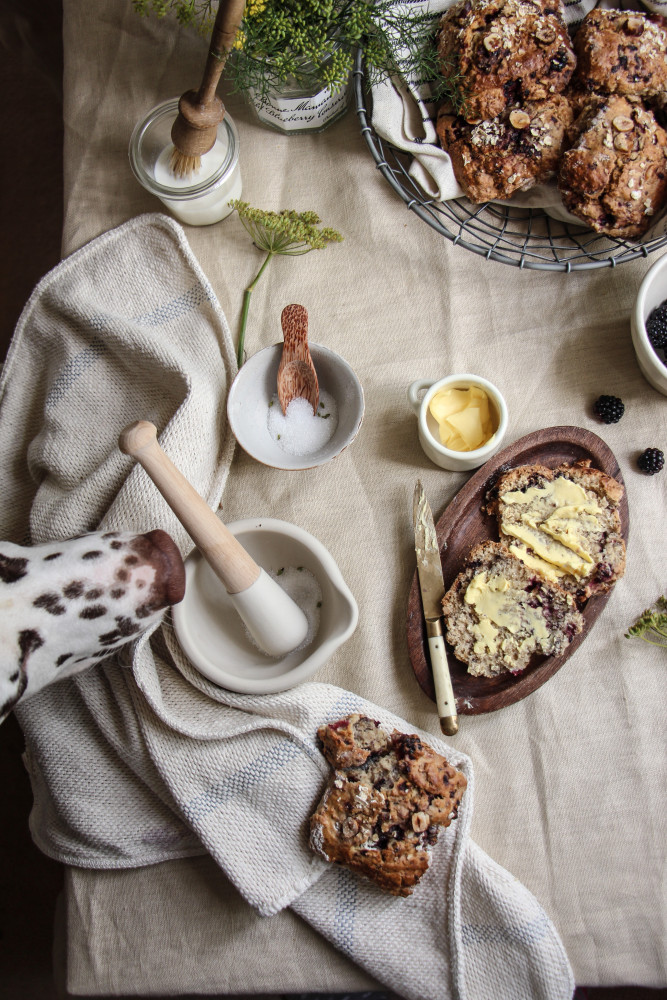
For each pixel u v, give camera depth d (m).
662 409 0.94
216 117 0.87
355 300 0.98
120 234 0.96
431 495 0.95
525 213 0.96
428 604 0.90
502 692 0.89
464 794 0.87
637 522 0.93
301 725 0.88
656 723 0.90
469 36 0.89
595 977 0.88
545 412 0.95
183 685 0.91
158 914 0.91
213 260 0.99
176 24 0.99
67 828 0.92
